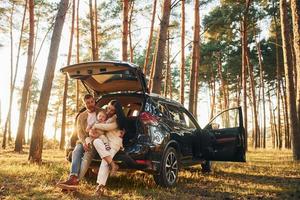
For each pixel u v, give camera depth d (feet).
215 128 29.76
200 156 28.50
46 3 83.30
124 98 23.98
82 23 84.12
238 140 28.48
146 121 21.71
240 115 28.68
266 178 28.53
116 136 20.72
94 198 19.08
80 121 21.62
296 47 39.22
